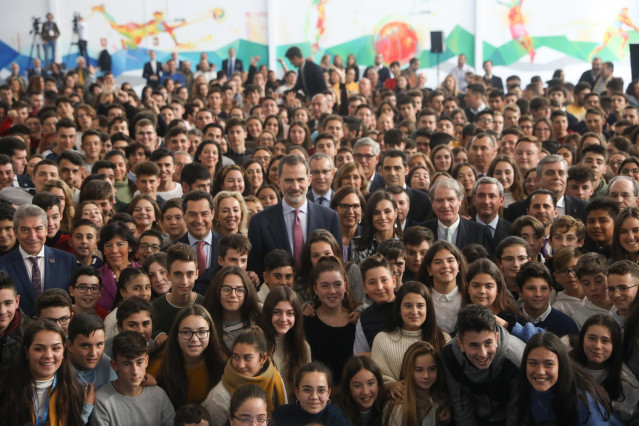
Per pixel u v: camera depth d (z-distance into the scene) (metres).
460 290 4.60
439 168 7.36
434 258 4.56
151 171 6.49
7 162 6.47
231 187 6.46
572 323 4.46
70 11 19.02
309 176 5.33
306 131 8.89
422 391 4.04
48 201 5.34
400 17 18.89
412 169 6.84
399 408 4.01
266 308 4.28
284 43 19.19
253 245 5.19
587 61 18.62
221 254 4.91
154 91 13.08
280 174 5.27
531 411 3.79
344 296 4.64
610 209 5.41
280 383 4.09
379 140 8.60
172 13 19.12
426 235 5.00
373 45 19.02
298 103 11.79
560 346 3.74
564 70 18.73
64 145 8.02
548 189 6.06
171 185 7.03
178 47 19.19
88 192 6.00
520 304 4.65
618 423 3.89
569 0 18.48
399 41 18.95
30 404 3.71
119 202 6.74
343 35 19.06
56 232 5.45
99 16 19.06
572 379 3.72
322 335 4.55
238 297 4.37
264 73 15.84
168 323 4.51
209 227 5.41
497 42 18.81
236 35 19.25
